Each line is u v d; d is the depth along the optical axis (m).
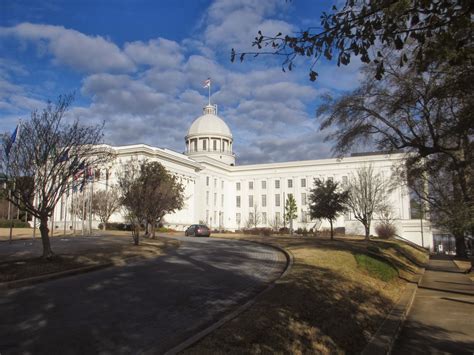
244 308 7.72
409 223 63.19
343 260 15.34
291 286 9.71
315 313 7.93
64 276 12.09
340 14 4.43
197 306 8.57
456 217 21.48
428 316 9.98
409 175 21.31
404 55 4.64
